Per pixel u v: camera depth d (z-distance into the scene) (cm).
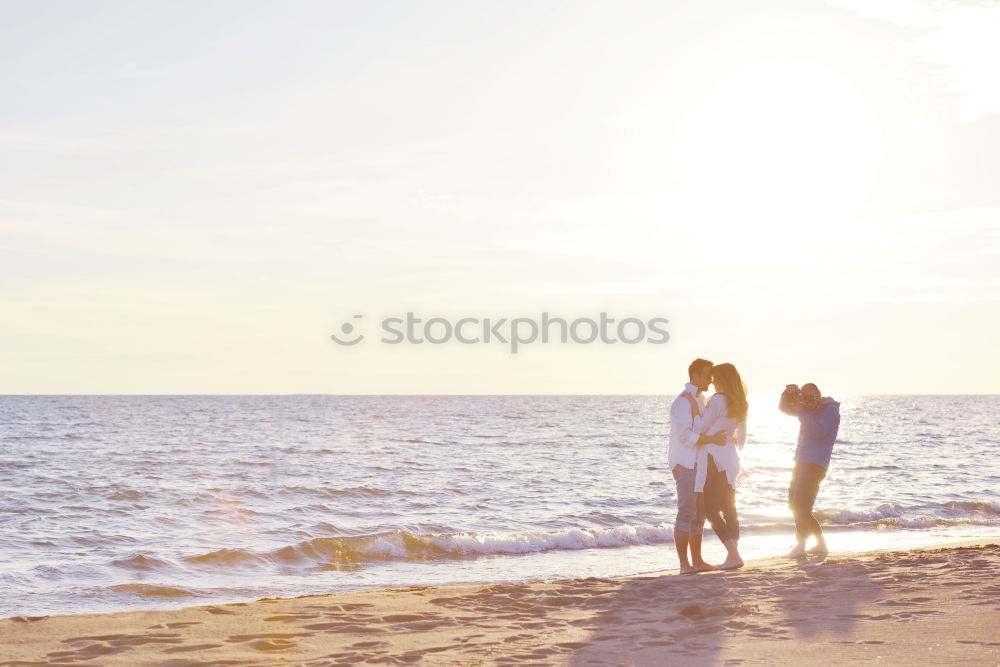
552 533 1283
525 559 1150
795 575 699
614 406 13175
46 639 495
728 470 793
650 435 5116
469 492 2122
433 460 3200
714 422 793
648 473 2688
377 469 2797
